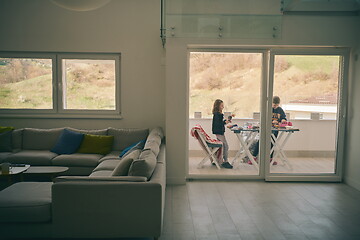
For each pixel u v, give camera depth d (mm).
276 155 5238
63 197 2822
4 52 5566
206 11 3967
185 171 5062
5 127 5328
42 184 3584
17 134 5332
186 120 5105
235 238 3104
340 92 5105
